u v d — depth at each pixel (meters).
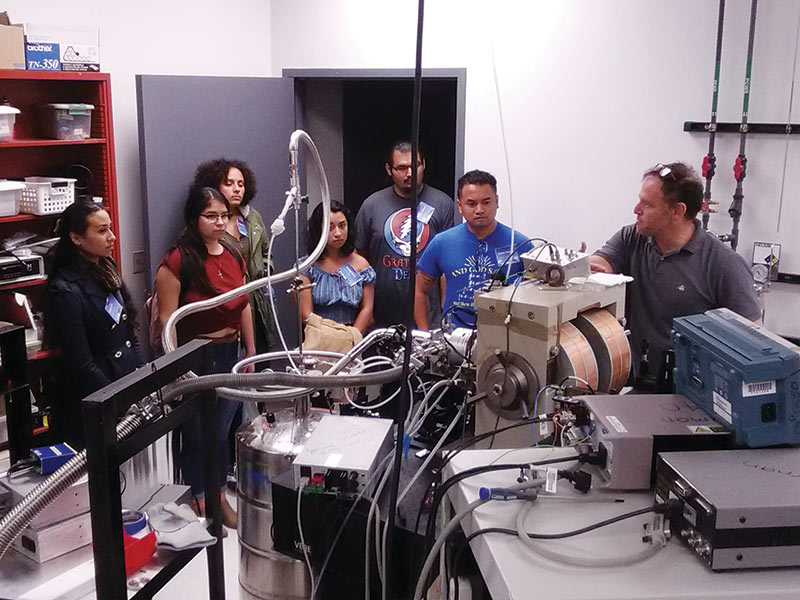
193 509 1.71
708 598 0.99
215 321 3.30
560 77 3.73
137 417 1.21
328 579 1.48
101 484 1.10
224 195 3.59
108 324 3.03
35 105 3.50
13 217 3.27
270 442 1.58
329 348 3.13
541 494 1.23
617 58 3.59
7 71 3.14
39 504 1.18
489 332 1.64
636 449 1.22
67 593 1.34
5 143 3.19
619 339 1.78
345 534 1.43
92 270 2.99
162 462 1.75
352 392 1.80
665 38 3.47
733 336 1.30
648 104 3.57
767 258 3.34
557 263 1.73
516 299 1.61
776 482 1.09
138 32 3.88
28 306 3.22
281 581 1.60
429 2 3.93
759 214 3.36
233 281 3.35
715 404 1.28
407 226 3.94
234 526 3.12
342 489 1.42
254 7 4.40
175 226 3.79
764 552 1.03
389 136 5.11
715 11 3.35
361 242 4.04
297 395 1.52
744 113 3.24
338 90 4.86
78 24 3.60
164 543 1.40
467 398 1.73
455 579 1.26
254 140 4.13
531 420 1.45
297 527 1.49
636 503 1.22
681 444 1.23
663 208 2.55
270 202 4.28
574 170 3.79
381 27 4.14
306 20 4.37
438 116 5.06
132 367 3.17
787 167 3.27
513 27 3.78
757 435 1.21
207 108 3.87
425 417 1.69
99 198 3.51
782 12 3.19
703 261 2.61
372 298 3.83
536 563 1.06
